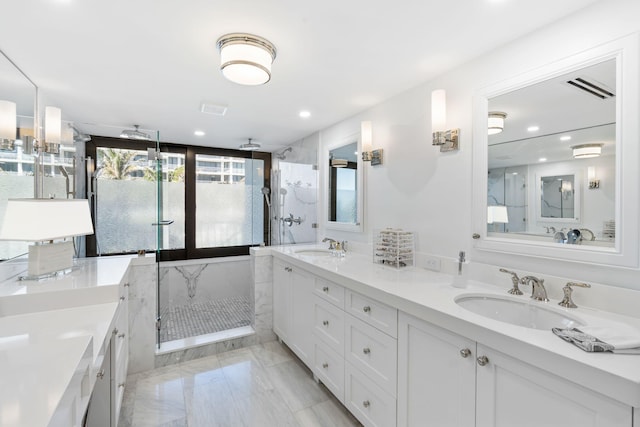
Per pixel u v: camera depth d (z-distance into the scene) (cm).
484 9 126
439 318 119
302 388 209
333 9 126
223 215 404
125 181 248
